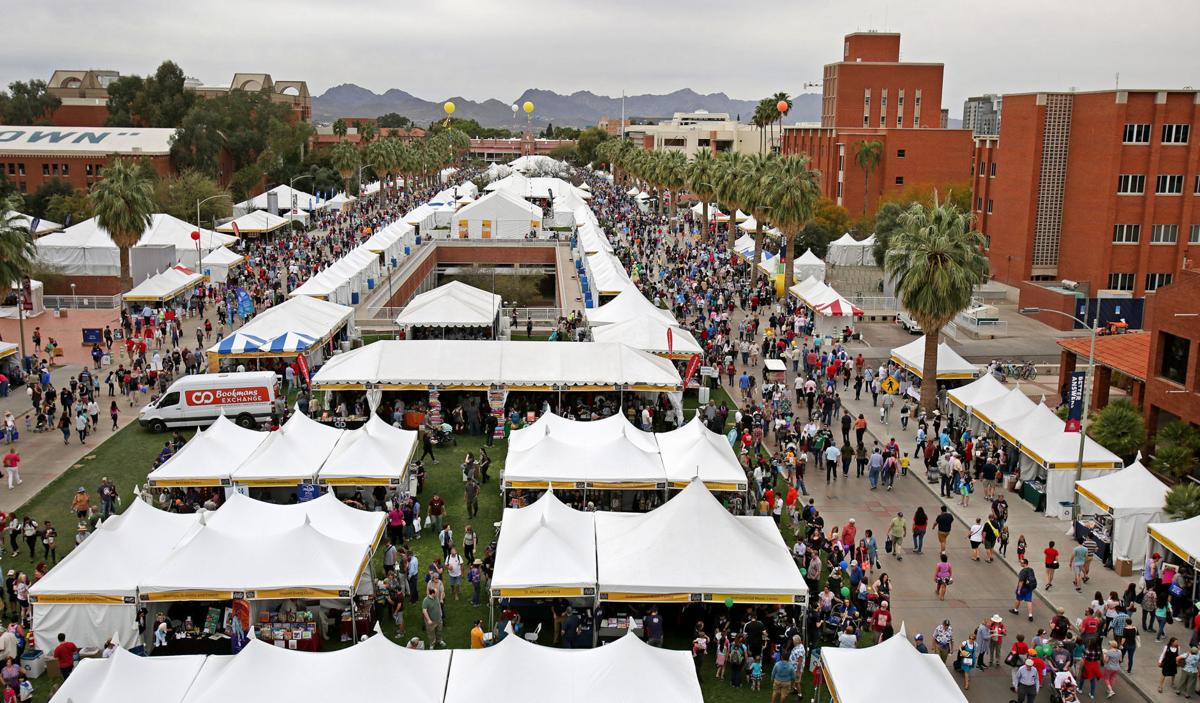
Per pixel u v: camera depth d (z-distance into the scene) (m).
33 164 118.44
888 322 65.19
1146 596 24.56
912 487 34.97
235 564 22.25
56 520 30.31
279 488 30.56
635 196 146.38
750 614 22.58
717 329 55.41
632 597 22.20
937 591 26.45
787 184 65.06
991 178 82.19
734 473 29.73
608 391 40.38
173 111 146.50
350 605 23.20
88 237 73.88
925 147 103.38
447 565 25.36
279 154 141.88
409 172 158.12
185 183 103.69
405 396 41.09
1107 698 21.67
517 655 17.86
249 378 39.25
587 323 54.97
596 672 17.73
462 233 95.38
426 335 53.06
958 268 40.75
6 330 57.62
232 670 17.44
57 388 45.28
